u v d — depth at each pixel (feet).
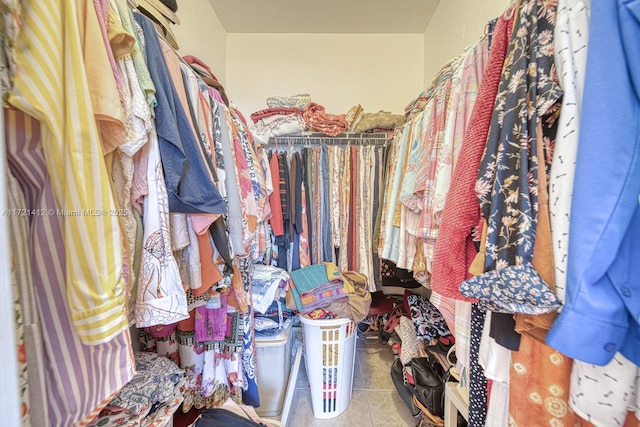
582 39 1.39
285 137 6.12
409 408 4.29
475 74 2.42
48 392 1.26
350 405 4.61
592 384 1.30
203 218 2.19
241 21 6.44
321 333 4.25
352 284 4.92
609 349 1.09
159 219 1.82
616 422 1.23
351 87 6.92
